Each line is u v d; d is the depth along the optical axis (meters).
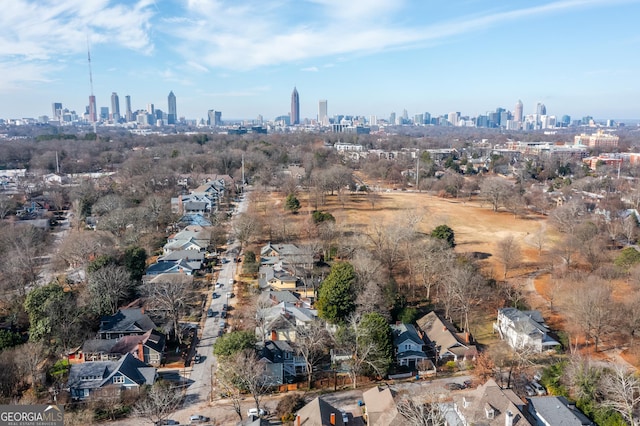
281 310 76.12
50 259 105.38
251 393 60.53
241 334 63.91
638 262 90.62
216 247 117.06
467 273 82.06
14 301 80.88
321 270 96.44
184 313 82.19
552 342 71.62
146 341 68.25
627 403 50.00
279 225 122.88
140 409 55.47
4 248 99.94
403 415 51.19
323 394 61.00
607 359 68.06
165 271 96.31
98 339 72.31
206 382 63.22
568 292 80.44
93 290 78.94
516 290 87.50
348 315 74.31
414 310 80.81
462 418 52.38
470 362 68.69
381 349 64.75
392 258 96.62
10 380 58.19
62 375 63.47
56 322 69.62
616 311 71.44
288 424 53.06
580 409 55.50
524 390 60.59
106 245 100.56
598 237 106.00
